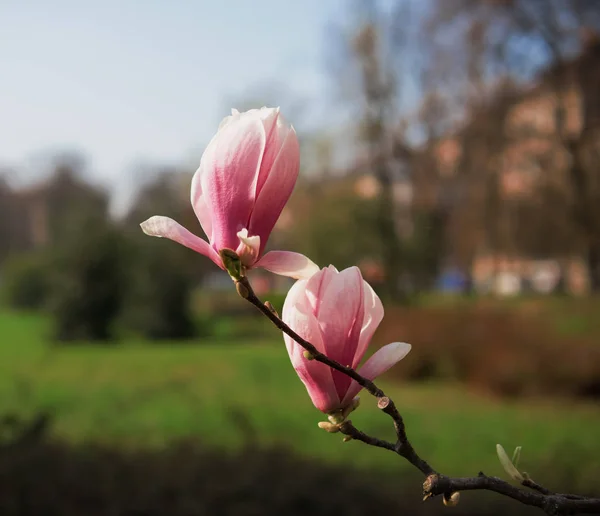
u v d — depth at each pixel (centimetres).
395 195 3148
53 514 511
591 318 1758
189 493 546
